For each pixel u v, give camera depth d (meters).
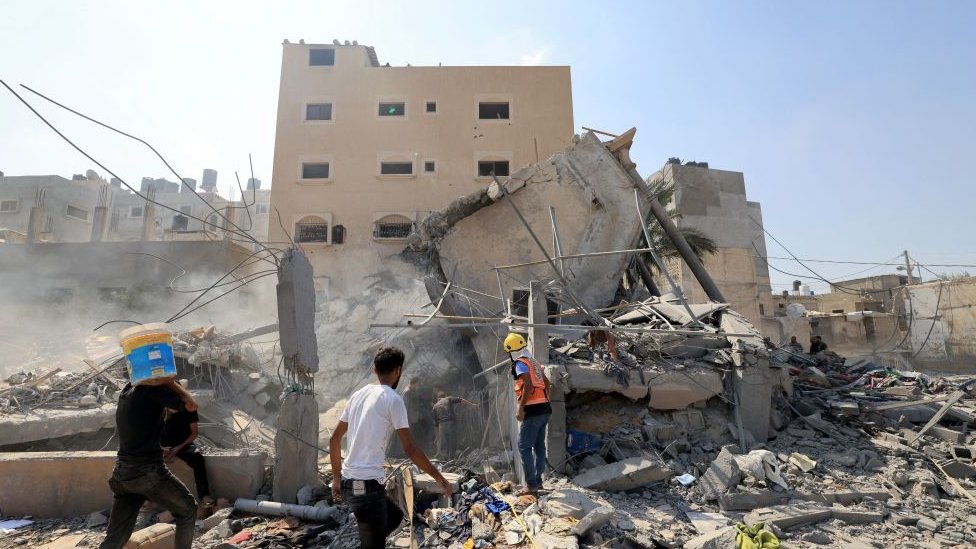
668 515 4.70
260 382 8.80
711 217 29.23
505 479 5.84
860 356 27.55
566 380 6.01
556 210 11.98
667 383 6.40
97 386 7.18
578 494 4.91
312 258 26.62
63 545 4.27
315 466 5.43
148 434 3.41
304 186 27.98
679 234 12.77
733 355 6.80
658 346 7.20
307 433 5.38
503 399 7.13
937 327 26.53
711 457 5.91
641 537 4.15
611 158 12.25
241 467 5.21
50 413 6.16
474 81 29.67
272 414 8.62
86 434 6.40
